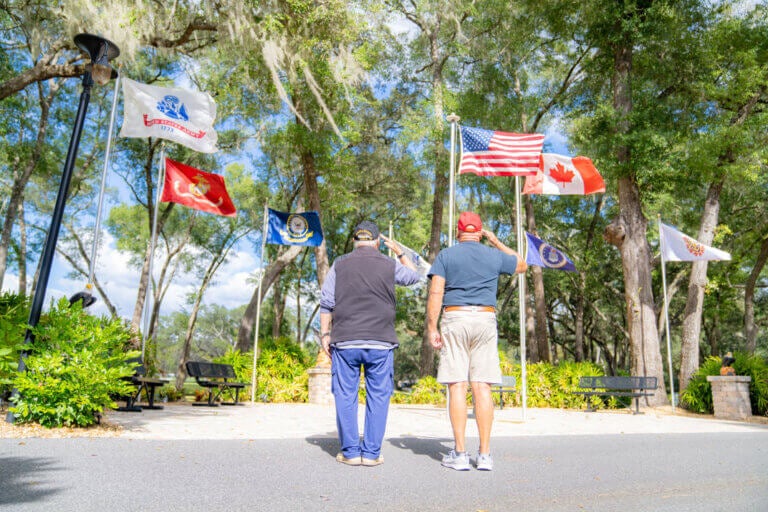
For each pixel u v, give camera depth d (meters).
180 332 53.41
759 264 26.80
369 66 18.95
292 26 14.91
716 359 16.55
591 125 19.69
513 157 9.80
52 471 3.33
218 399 14.57
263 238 14.80
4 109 22.81
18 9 15.26
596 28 18.28
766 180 22.41
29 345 5.71
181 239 36.09
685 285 34.59
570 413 13.83
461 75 24.59
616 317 38.84
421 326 35.59
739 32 18.17
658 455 4.98
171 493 2.87
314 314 38.00
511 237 32.47
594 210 31.98
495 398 16.56
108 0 12.03
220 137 26.08
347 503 2.78
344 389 4.02
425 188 29.81
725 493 3.23
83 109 6.66
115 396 12.14
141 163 28.17
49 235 6.14
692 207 26.25
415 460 4.21
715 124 17.75
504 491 3.16
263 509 2.62
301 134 19.72
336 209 24.28
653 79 19.52
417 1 24.31
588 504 2.88
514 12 21.19
